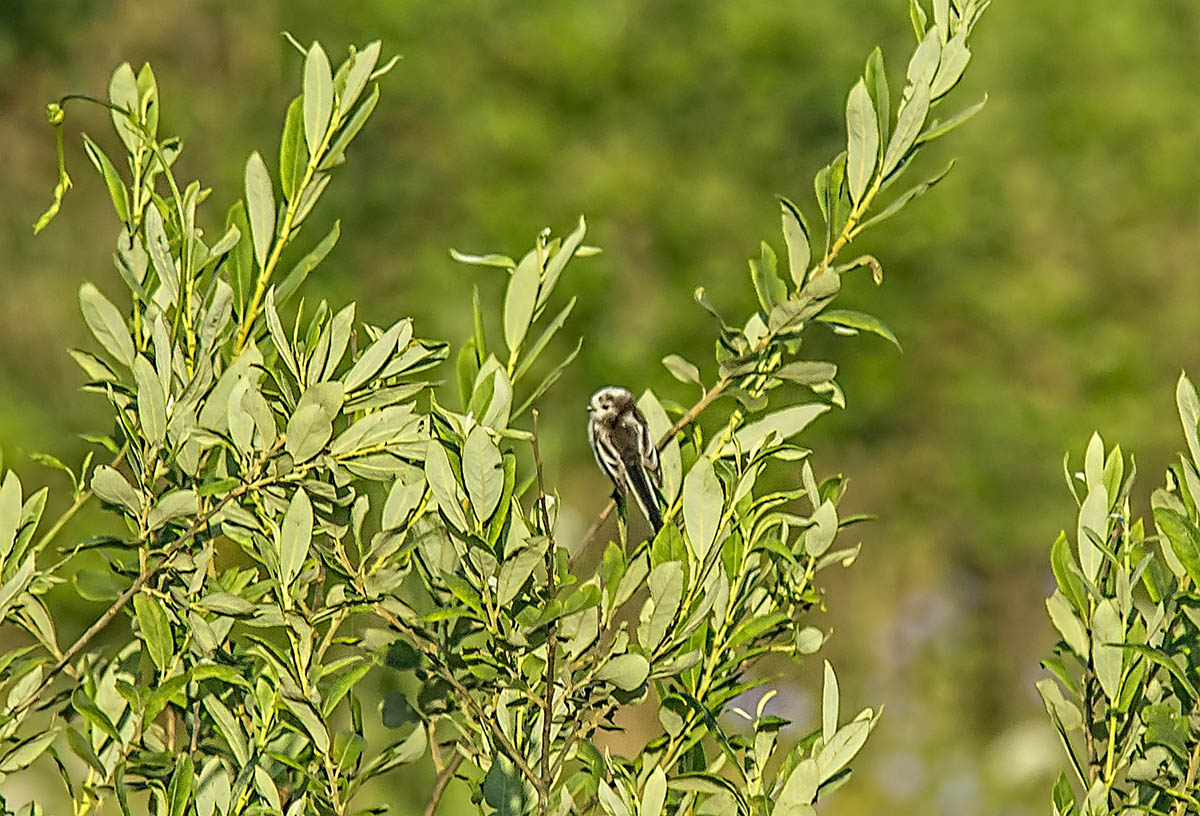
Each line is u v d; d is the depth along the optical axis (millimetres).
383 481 5176
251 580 5578
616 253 19188
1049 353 21062
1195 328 21078
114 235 21281
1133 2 21500
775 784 5406
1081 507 5676
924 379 20984
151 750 5543
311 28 19797
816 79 19219
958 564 21953
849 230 5840
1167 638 5488
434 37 19266
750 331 6109
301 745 5566
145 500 5188
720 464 5719
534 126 18922
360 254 19375
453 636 5359
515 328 5789
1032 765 16281
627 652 5113
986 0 5859
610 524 10234
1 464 5438
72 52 21172
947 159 20547
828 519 5801
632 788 5305
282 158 5543
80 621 16250
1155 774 5426
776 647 5645
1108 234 21078
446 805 9938
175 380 5359
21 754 5191
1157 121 20938
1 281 20500
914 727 17719
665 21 19453
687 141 19484
